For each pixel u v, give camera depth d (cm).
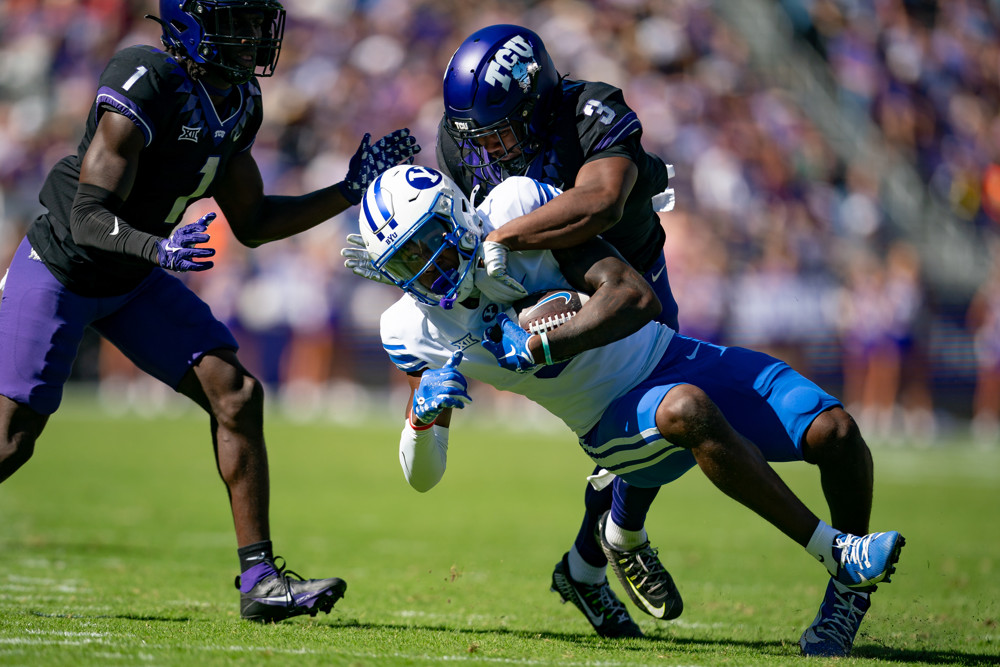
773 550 2402
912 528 2684
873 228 6050
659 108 6066
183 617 1434
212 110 1396
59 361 1408
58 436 4325
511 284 1210
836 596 1286
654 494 1409
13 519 2497
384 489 3334
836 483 1276
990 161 6600
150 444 4191
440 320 1269
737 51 6575
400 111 6034
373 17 6394
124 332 1459
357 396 5656
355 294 5688
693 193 5866
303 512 2859
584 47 6244
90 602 1532
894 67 6756
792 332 5538
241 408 1445
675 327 1603
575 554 1475
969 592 1883
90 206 1314
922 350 5566
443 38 6288
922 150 6538
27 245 1428
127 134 1334
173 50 1384
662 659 1210
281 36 1448
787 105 6412
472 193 1319
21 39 6475
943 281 5991
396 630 1370
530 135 1324
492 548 2341
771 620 1609
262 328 5653
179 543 2266
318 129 6056
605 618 1465
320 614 1526
